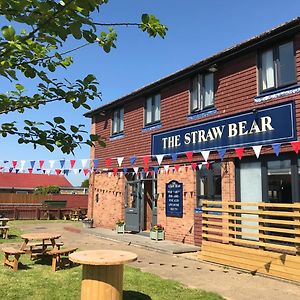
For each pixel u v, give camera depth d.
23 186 45.38
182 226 12.29
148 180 14.88
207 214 9.64
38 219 25.88
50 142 3.12
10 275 7.71
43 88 3.22
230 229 9.26
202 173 11.77
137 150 15.16
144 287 6.85
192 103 12.55
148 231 14.61
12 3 2.37
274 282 7.50
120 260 5.44
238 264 8.64
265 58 10.22
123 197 15.95
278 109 9.56
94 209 18.30
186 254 10.48
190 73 12.40
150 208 15.06
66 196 29.39
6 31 2.50
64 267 8.58
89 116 19.41
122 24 3.00
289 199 9.16
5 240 13.52
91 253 6.02
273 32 9.55
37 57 3.17
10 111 3.30
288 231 7.71
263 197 9.80
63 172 12.75
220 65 11.50
